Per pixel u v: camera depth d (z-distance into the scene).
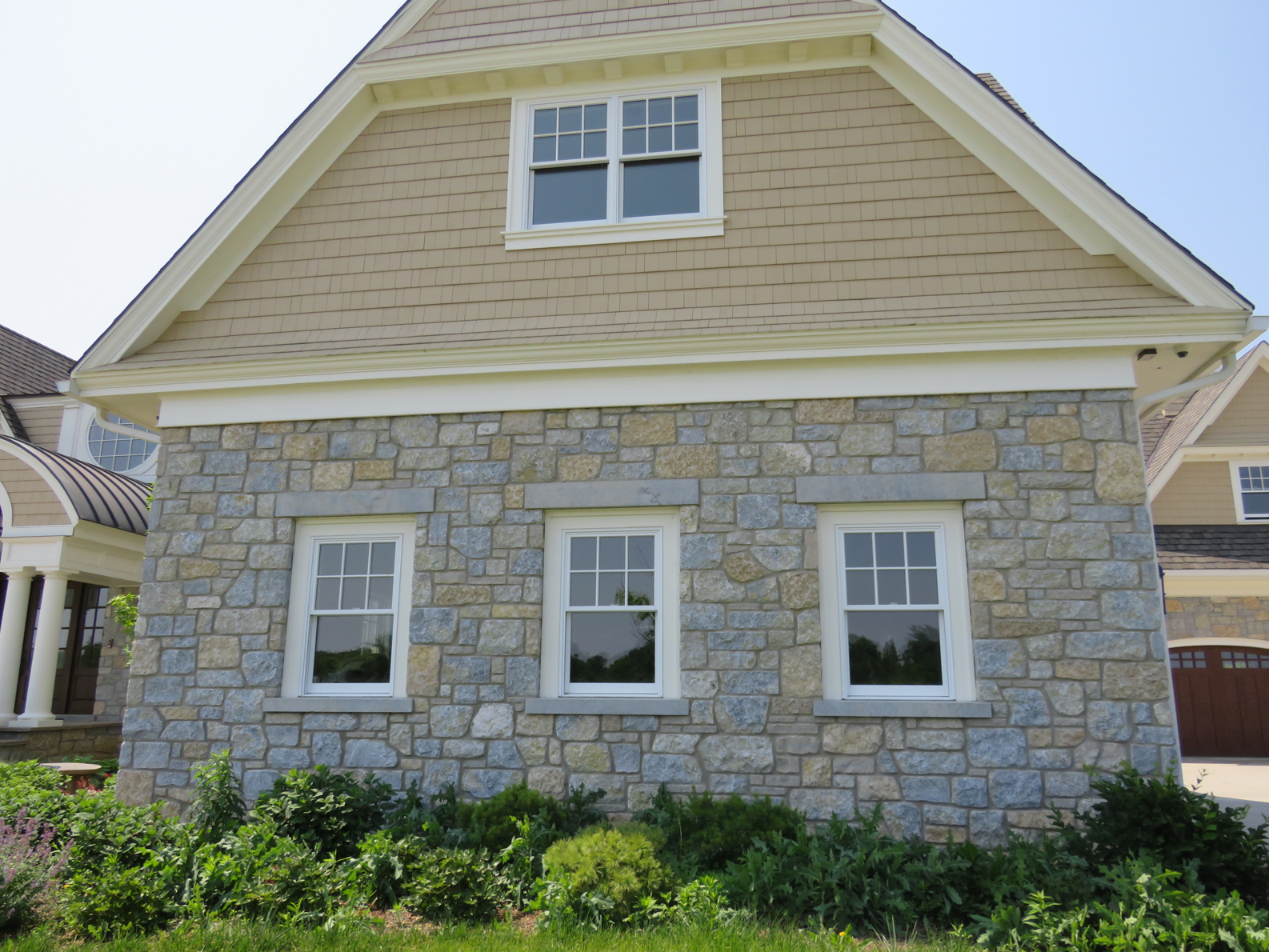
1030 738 7.05
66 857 5.94
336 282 9.06
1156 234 7.57
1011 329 7.50
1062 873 5.71
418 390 8.44
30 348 21.28
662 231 8.60
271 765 7.94
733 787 7.28
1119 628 7.13
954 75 8.16
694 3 9.15
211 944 5.06
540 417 8.23
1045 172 7.95
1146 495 7.31
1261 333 7.21
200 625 8.33
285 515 8.41
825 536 7.72
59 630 13.84
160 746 8.12
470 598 7.98
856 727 7.24
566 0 9.48
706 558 7.70
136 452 18.30
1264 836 5.99
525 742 7.63
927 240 8.19
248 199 9.12
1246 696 17.80
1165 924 5.06
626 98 9.09
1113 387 7.50
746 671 7.46
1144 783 6.21
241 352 8.84
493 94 9.29
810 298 8.21
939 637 7.46
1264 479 19.31
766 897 5.84
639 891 5.69
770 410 7.89
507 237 8.84
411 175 9.22
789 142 8.61
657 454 7.96
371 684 8.13
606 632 7.90
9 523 13.20
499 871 6.36
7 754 12.03
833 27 8.48
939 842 6.97
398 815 7.15
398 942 5.18
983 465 7.53
